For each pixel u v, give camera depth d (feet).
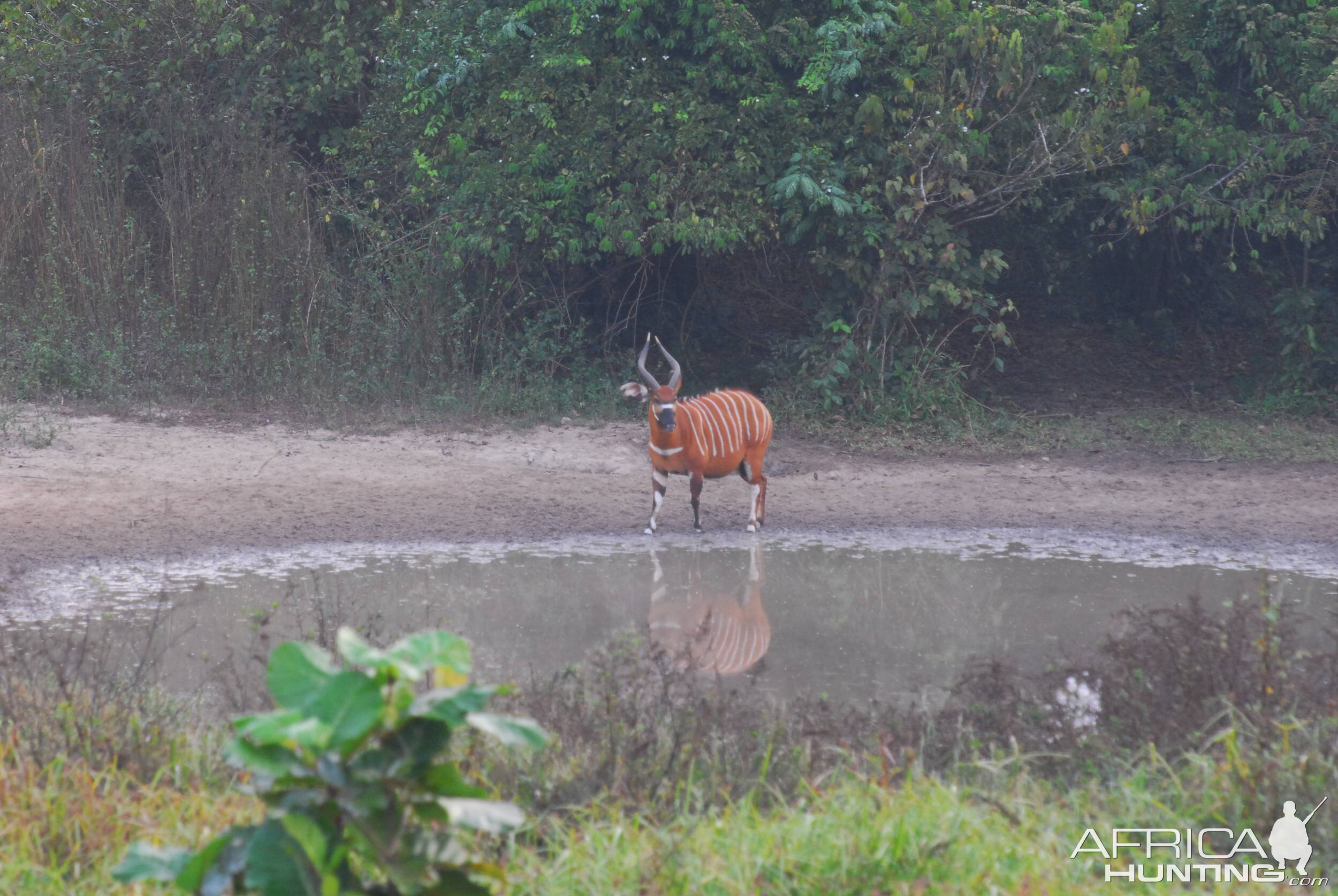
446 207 133.28
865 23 122.93
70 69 149.89
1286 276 169.07
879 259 133.39
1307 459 118.83
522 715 46.80
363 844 25.90
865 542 88.99
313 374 126.72
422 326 131.95
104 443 106.93
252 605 68.59
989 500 102.68
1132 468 115.85
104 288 130.00
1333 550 86.43
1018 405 143.02
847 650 62.44
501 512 94.63
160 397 122.52
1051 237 170.81
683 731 43.42
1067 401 146.00
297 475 102.27
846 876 33.22
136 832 35.35
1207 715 45.52
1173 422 134.21
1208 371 156.15
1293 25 132.77
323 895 25.59
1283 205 129.08
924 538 90.02
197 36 151.12
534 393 129.70
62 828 34.83
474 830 32.04
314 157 158.20
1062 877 34.09
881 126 123.85
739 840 35.04
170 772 40.91
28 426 110.01
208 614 66.54
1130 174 136.46
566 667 54.85
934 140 122.62
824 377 131.23
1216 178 134.72
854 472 113.70
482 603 70.64
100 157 142.92
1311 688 47.96
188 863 26.16
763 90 125.08
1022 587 75.87
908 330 140.77
